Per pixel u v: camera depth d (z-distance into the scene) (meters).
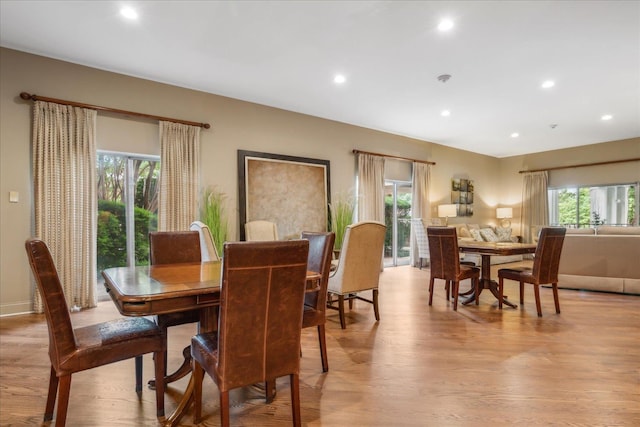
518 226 9.02
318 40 3.31
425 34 3.18
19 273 3.55
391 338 2.86
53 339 1.50
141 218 4.43
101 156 4.18
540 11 2.80
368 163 6.43
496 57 3.64
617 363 2.34
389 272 6.45
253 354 1.42
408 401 1.87
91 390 2.00
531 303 4.02
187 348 2.04
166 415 1.74
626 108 5.30
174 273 2.05
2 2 2.72
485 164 9.04
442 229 3.77
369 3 2.72
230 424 1.67
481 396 1.92
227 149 4.88
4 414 1.74
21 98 3.53
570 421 1.67
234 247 1.31
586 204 7.98
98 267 4.16
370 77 4.19
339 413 1.76
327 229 5.83
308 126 5.71
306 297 2.37
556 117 5.79
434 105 5.22
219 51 3.54
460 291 4.76
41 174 3.55
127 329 1.75
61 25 3.07
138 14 2.89
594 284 4.57
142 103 4.23
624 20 2.93
